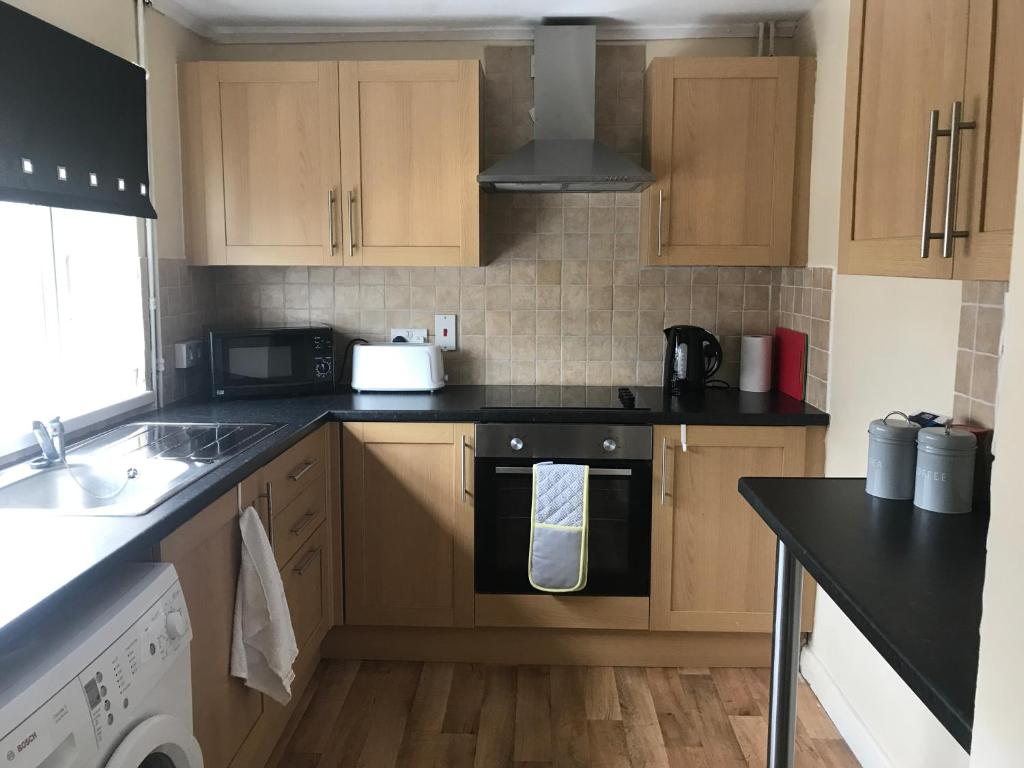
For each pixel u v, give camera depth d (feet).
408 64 10.31
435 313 11.79
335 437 10.03
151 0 9.60
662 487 9.94
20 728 3.88
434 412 9.93
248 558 7.10
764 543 10.03
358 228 10.56
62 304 8.51
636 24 10.94
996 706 2.98
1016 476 2.88
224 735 6.92
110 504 7.14
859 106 6.12
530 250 11.65
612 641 10.43
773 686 6.40
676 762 8.46
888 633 4.14
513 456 9.97
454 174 10.45
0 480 6.82
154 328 9.91
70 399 8.65
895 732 7.79
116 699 4.66
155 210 9.56
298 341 10.88
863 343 8.74
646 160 10.80
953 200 4.63
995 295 6.22
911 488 6.28
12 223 7.75
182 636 5.50
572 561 9.84
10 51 6.72
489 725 9.11
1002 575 2.96
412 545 10.18
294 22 10.94
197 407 10.13
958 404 6.77
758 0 10.01
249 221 10.61
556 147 10.44
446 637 10.50
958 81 4.62
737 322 11.66
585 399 10.75
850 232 6.28
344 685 9.95
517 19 10.73
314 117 10.44
